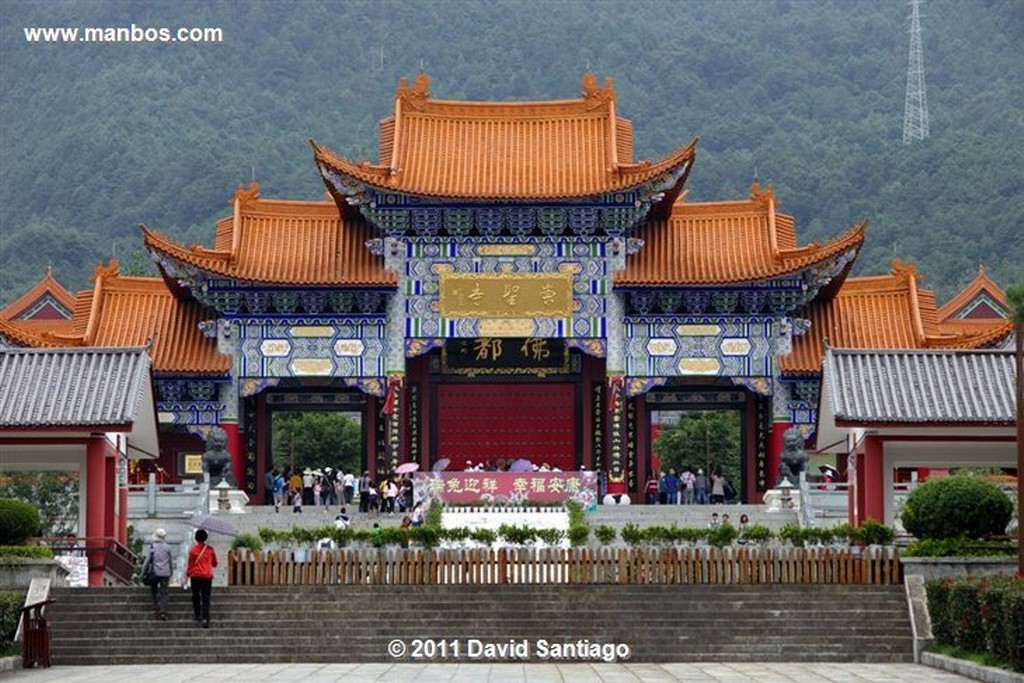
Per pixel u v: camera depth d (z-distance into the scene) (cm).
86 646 5494
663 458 14662
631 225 10475
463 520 8894
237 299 10425
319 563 5938
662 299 10450
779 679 4775
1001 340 10012
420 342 10444
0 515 6116
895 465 7219
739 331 10444
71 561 6625
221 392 10438
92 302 10556
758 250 10550
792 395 10431
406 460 10694
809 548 5959
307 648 5512
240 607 5709
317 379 10625
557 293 10456
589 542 6581
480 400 10731
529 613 5688
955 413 6712
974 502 5991
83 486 6994
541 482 9362
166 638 5538
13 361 6925
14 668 5191
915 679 4769
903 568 5875
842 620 5600
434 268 10488
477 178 10512
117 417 6700
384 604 5738
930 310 10750
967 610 5075
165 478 10575
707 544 6141
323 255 10581
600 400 10706
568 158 10700
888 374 6881
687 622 5609
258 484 10619
